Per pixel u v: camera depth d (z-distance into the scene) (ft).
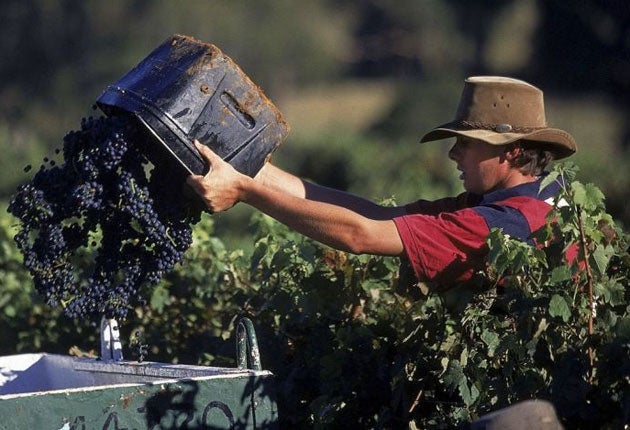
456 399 31.99
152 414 27.40
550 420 22.98
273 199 30.19
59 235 30.07
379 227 30.14
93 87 215.92
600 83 206.59
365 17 286.25
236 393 28.30
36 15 217.77
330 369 33.47
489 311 31.17
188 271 43.24
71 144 30.14
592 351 28.91
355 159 121.70
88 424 26.81
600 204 29.19
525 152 32.22
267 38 236.02
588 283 28.91
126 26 221.05
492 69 230.48
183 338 43.04
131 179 29.58
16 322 47.32
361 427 33.55
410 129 201.67
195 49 30.50
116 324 34.86
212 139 30.01
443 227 30.25
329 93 265.13
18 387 36.32
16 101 214.07
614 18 201.46
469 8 243.60
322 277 36.29
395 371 31.63
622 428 27.91
